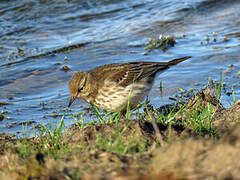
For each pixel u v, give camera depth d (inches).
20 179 245.9
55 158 268.5
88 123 418.0
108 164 247.3
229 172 207.6
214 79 600.4
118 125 348.5
